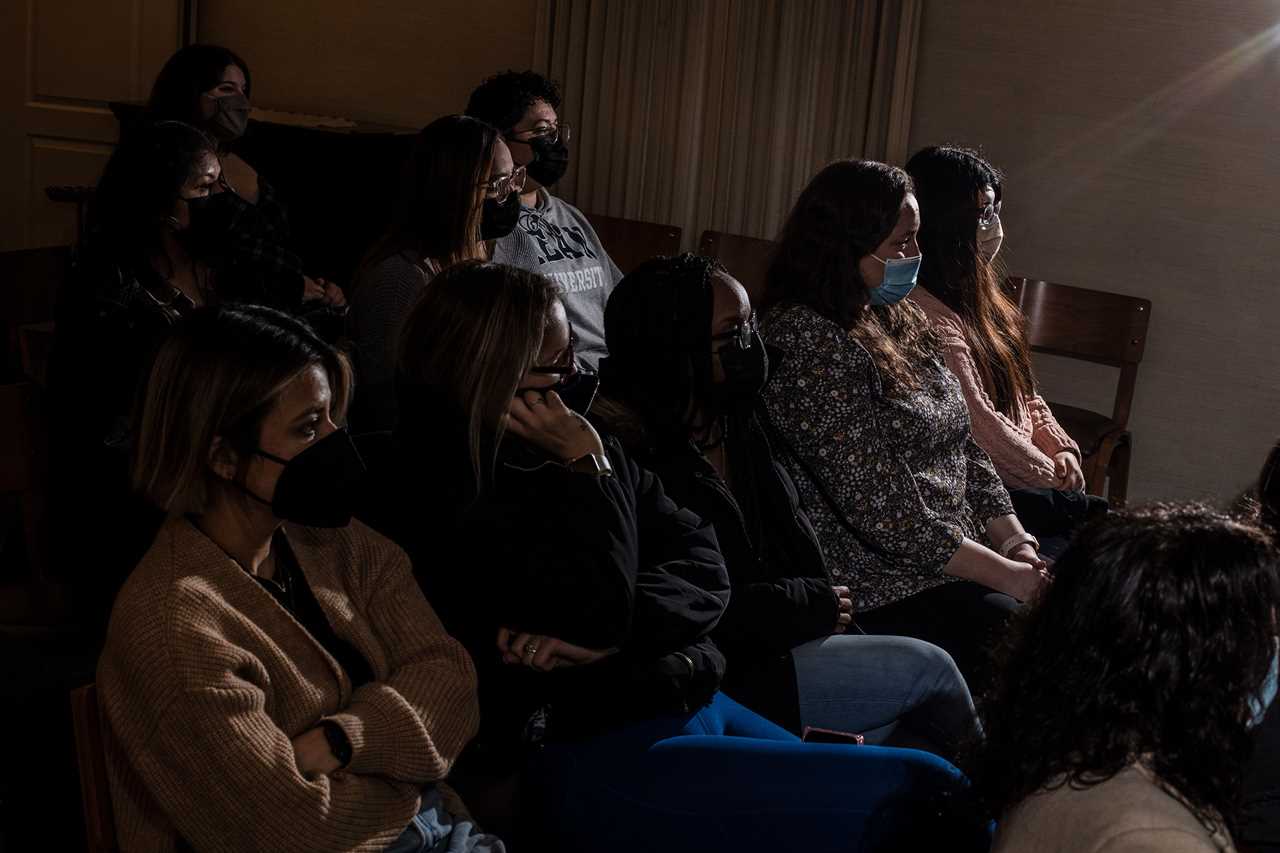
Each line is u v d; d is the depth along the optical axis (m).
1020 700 1.51
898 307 2.93
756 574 2.35
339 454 1.74
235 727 1.62
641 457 2.29
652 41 4.96
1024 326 3.60
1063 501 3.20
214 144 3.30
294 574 1.85
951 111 4.84
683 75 4.95
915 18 4.72
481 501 2.00
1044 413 3.53
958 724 2.46
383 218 4.79
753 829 1.96
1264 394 4.67
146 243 2.77
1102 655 1.44
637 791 1.99
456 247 2.99
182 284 2.84
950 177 3.24
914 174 3.29
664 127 5.02
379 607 1.92
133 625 1.65
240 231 2.83
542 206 3.56
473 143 2.96
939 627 2.72
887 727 2.48
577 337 3.42
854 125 4.86
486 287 1.99
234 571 1.72
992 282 3.41
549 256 3.47
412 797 1.79
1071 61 4.67
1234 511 1.93
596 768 2.01
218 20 5.61
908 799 1.96
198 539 1.72
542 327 1.99
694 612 2.07
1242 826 1.78
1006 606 2.70
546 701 2.04
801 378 2.67
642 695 2.01
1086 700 1.44
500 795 2.16
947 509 2.83
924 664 2.44
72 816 2.55
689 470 2.31
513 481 2.02
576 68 5.08
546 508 2.00
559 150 3.59
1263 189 4.54
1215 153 4.57
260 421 1.69
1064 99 4.70
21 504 2.71
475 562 2.00
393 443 2.08
